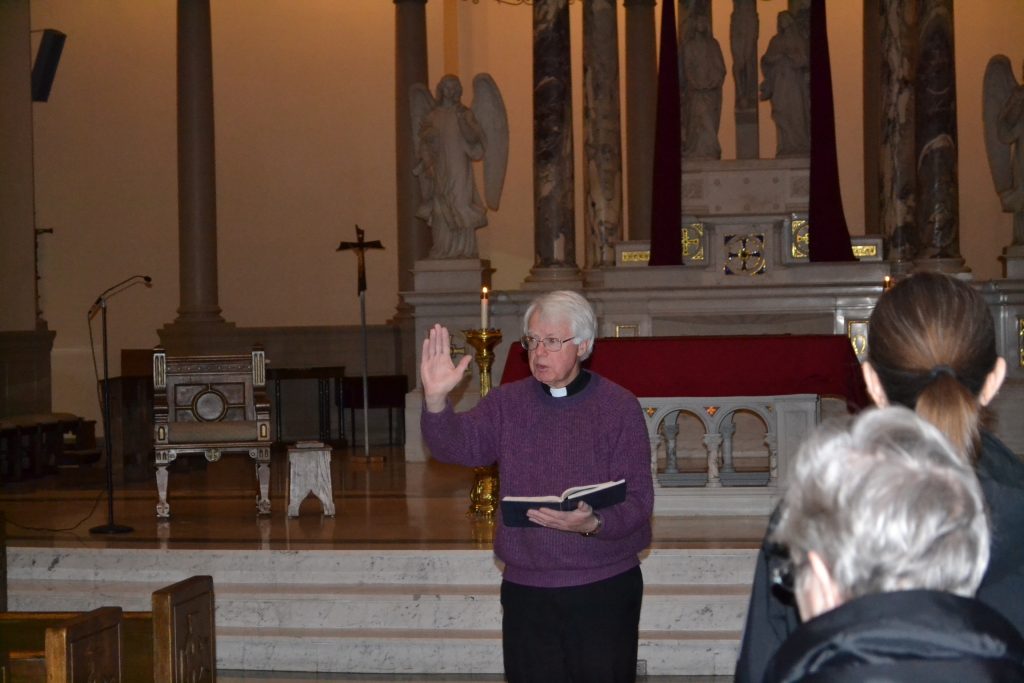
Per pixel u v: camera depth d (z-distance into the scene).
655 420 7.71
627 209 16.53
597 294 11.55
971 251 16.20
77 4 15.50
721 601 6.13
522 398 3.62
